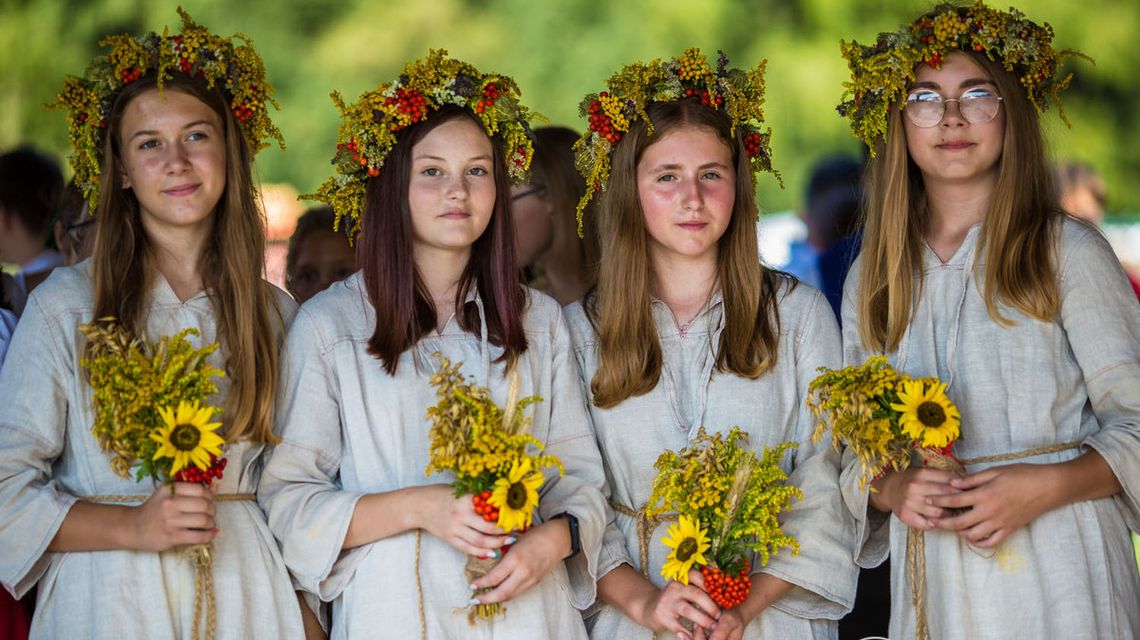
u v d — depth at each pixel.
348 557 4.94
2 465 4.67
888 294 5.29
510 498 4.67
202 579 4.73
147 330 4.91
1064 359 5.05
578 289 7.03
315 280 7.04
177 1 16.30
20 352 4.81
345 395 5.01
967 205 5.27
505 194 5.25
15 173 7.29
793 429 5.39
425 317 5.12
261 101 5.20
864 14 16.02
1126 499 5.00
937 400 4.86
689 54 5.47
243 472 4.98
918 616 5.05
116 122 4.96
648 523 5.26
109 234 4.94
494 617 4.86
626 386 5.33
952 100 5.14
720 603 4.89
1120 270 5.10
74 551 4.72
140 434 4.57
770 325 5.40
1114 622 4.86
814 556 5.18
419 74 5.18
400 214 5.10
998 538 4.82
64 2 16.28
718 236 5.35
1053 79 5.35
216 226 5.09
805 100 15.88
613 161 5.49
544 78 16.27
